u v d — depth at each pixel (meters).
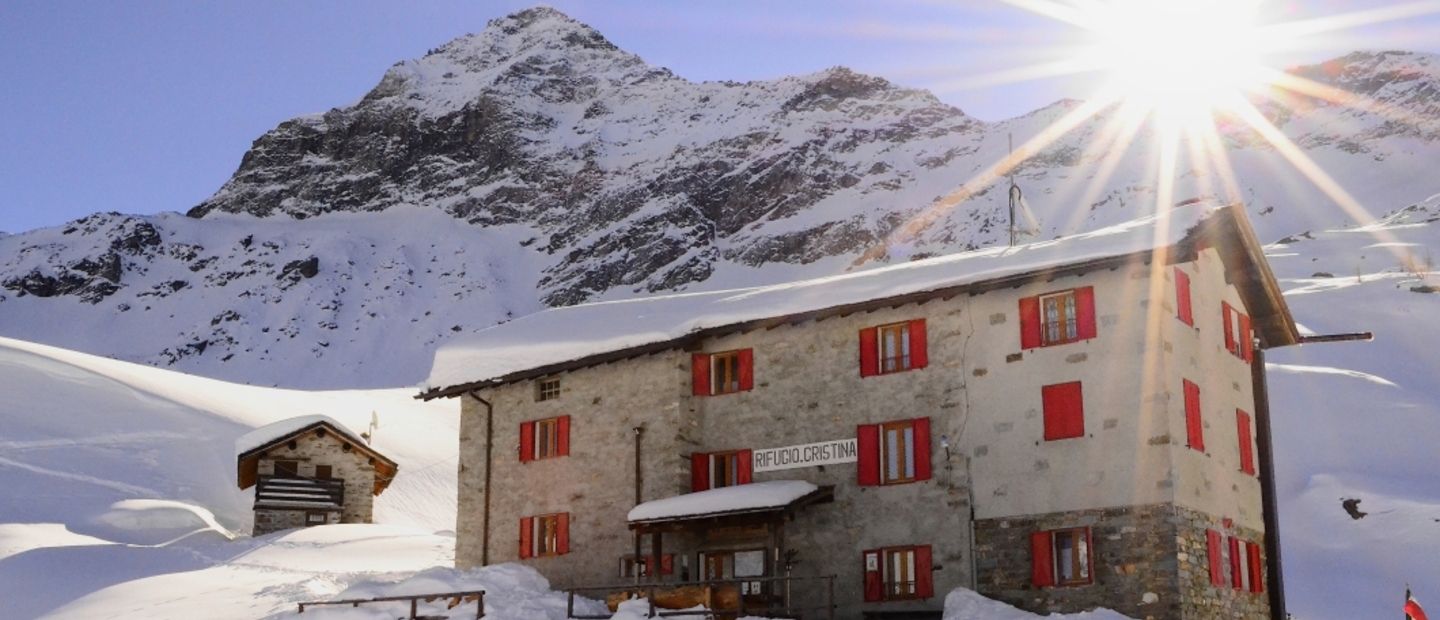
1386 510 50.88
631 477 34.25
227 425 70.75
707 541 32.72
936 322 30.61
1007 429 28.88
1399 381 77.38
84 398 69.06
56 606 34.59
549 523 35.69
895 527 30.08
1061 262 28.50
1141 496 26.78
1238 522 30.09
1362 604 43.72
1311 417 64.38
